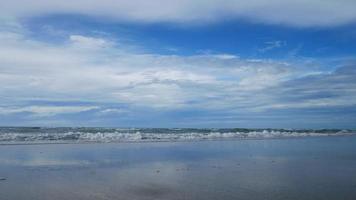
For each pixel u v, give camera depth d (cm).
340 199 1585
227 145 4353
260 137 6359
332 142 4975
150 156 3080
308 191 1730
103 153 3241
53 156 2959
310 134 7219
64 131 4959
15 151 3253
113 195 1678
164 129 5925
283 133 6925
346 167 2483
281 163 2691
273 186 1848
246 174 2206
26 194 1686
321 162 2744
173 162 2731
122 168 2428
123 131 5438
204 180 2017
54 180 2000
